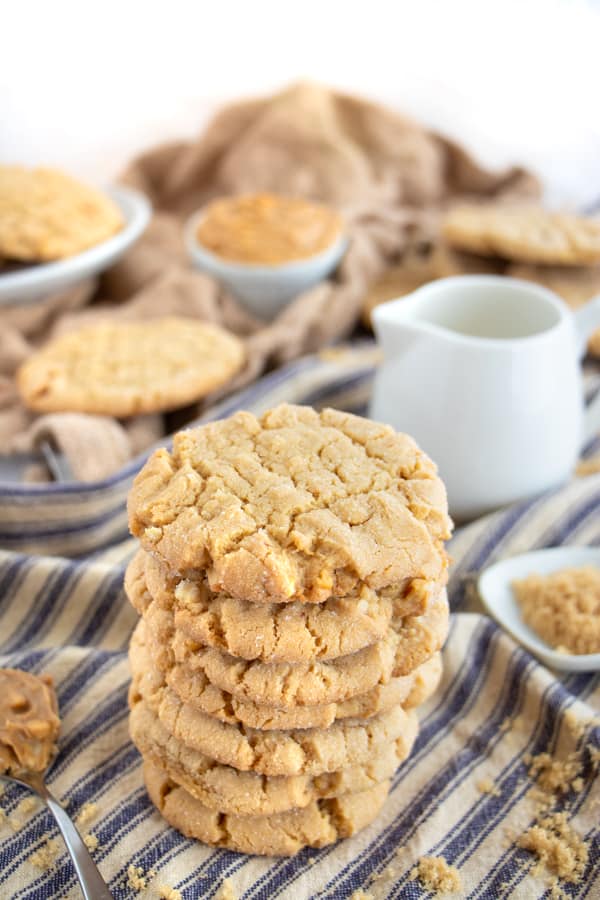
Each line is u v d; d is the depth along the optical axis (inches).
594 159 29.5
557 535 18.8
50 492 18.8
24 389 21.3
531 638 17.7
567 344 18.8
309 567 14.0
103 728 16.6
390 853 15.5
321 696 14.2
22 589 18.0
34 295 23.5
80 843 15.1
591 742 16.0
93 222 24.0
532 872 15.2
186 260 25.5
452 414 18.6
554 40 28.3
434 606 14.8
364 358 22.7
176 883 15.0
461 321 19.8
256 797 14.8
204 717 14.7
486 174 27.9
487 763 16.4
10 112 28.7
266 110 27.3
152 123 29.4
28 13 27.6
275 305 24.1
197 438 15.3
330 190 26.6
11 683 16.5
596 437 21.4
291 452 15.0
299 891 15.1
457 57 28.7
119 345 22.1
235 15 28.3
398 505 14.4
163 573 14.6
